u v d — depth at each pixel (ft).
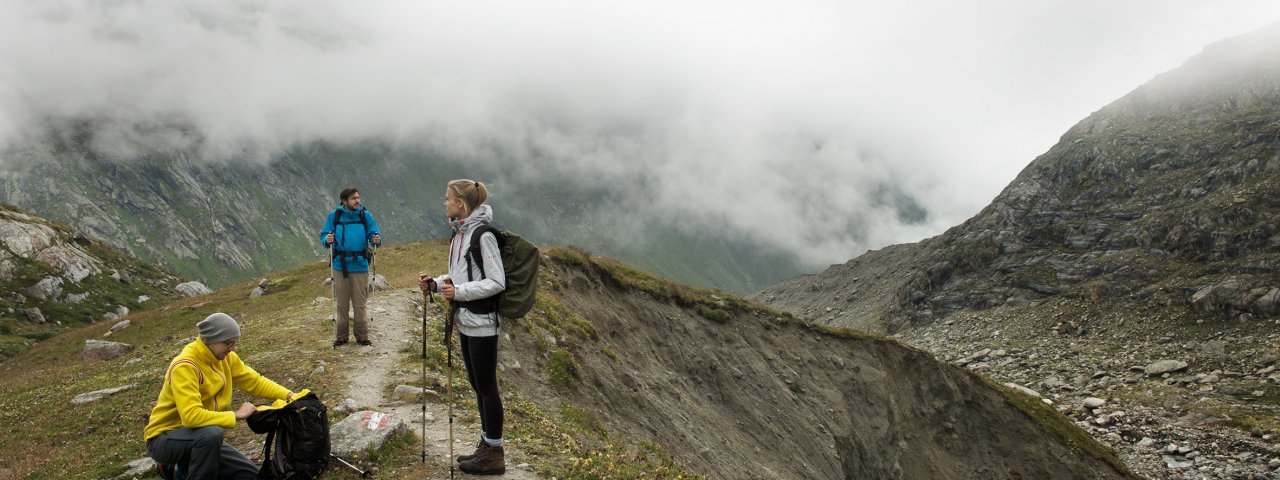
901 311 444.55
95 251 290.35
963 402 150.71
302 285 119.85
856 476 119.65
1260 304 272.51
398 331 61.52
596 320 102.78
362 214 55.88
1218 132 440.45
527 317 79.82
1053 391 243.40
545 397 60.90
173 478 24.76
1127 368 257.14
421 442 32.48
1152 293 322.34
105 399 46.19
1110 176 460.96
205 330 24.27
